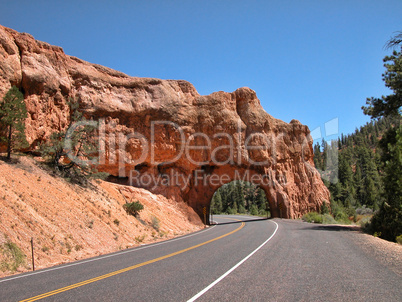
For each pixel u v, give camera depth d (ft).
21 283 23.66
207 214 113.70
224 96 115.03
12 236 36.52
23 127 59.57
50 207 49.19
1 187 44.83
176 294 18.94
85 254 42.60
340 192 232.73
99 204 63.93
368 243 44.42
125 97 94.12
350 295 18.43
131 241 56.70
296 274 24.02
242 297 18.12
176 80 108.17
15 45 70.23
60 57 80.84
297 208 134.82
